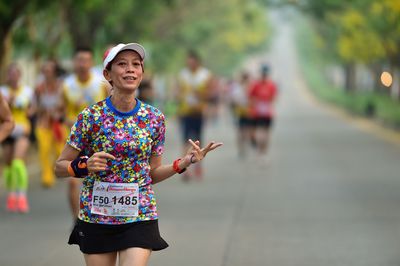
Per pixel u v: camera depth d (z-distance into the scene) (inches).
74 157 406.6
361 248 685.3
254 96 1432.1
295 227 792.3
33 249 694.5
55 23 2139.5
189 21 3651.6
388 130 2564.0
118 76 397.4
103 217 401.7
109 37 2278.5
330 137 2236.7
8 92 916.0
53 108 1077.8
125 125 402.3
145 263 399.5
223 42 5826.8
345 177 1230.9
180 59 4296.3
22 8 1349.7
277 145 1939.0
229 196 1026.7
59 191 1091.9
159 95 3486.7
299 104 5649.6
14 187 904.9
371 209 902.4
